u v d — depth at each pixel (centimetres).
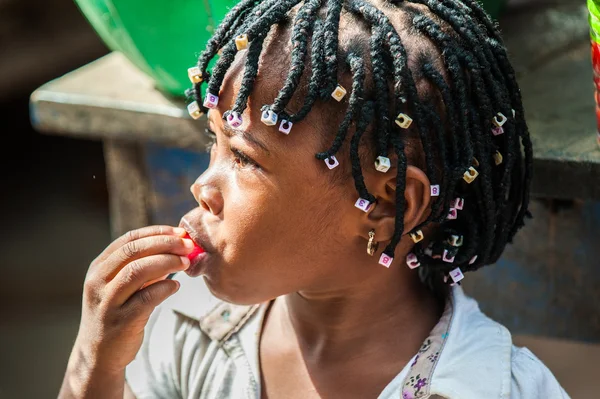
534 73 199
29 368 306
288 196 130
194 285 161
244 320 155
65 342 315
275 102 125
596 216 172
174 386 158
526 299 184
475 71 132
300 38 126
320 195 131
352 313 146
